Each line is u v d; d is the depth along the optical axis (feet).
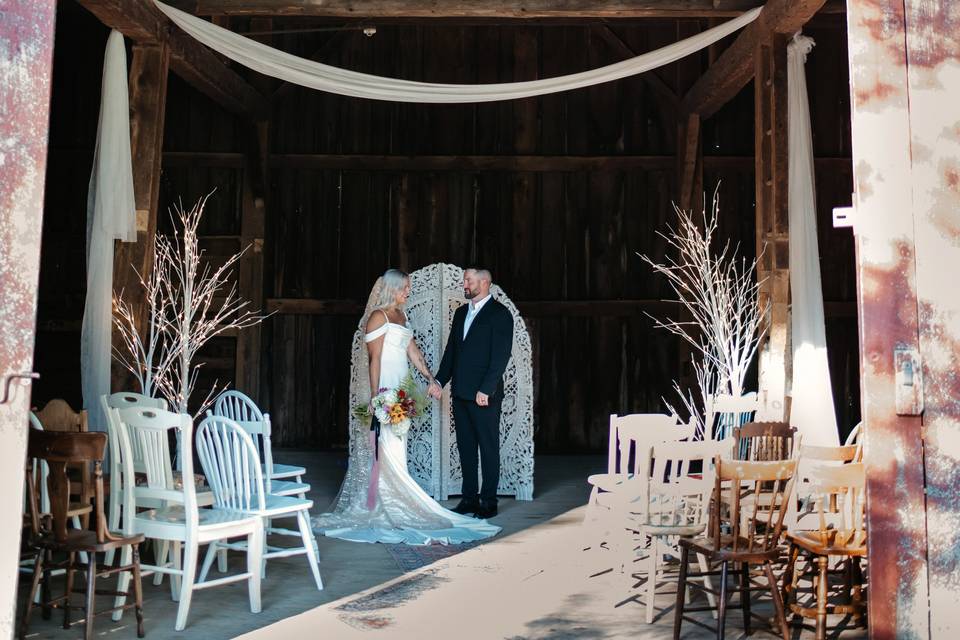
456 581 15.49
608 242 31.99
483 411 21.30
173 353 20.22
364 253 32.09
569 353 31.68
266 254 31.71
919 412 10.19
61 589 14.61
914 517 10.15
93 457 11.91
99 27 31.53
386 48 32.35
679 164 31.12
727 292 21.81
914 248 10.37
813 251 20.27
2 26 9.81
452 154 32.24
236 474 14.29
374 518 19.94
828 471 11.76
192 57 23.81
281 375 31.78
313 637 12.48
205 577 15.05
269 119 31.50
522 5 22.08
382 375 20.39
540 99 32.32
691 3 21.98
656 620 13.43
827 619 13.39
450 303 24.11
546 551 17.67
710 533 13.14
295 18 31.76
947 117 10.46
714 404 17.83
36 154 9.86
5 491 9.53
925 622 10.07
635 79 32.27
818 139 31.19
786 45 21.11
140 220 20.65
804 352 20.06
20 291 9.71
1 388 9.57
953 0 10.52
